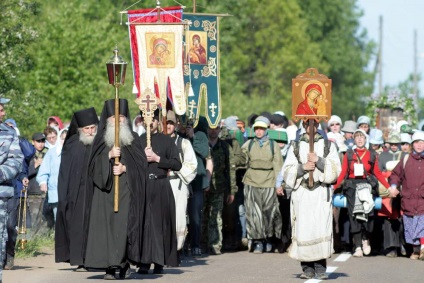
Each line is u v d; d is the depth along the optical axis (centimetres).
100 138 2530
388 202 3309
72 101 7138
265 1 12588
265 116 3681
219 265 2975
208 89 3419
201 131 3284
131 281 2511
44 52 7150
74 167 2702
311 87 2631
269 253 3434
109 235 2495
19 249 3141
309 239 2569
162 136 2719
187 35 3397
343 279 2630
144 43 3133
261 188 3422
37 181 3384
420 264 3089
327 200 2581
